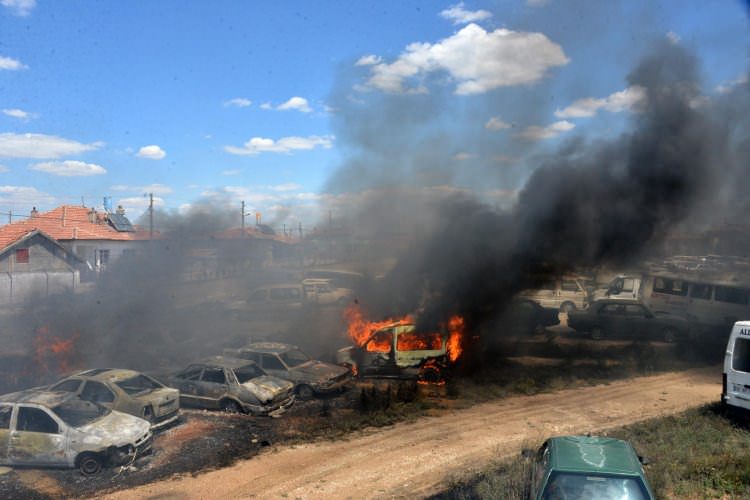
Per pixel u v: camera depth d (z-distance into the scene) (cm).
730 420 1158
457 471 974
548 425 1232
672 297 2253
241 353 1540
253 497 884
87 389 1183
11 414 1020
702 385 1566
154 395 1198
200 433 1195
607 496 598
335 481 945
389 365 1622
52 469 994
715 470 893
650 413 1305
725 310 2122
